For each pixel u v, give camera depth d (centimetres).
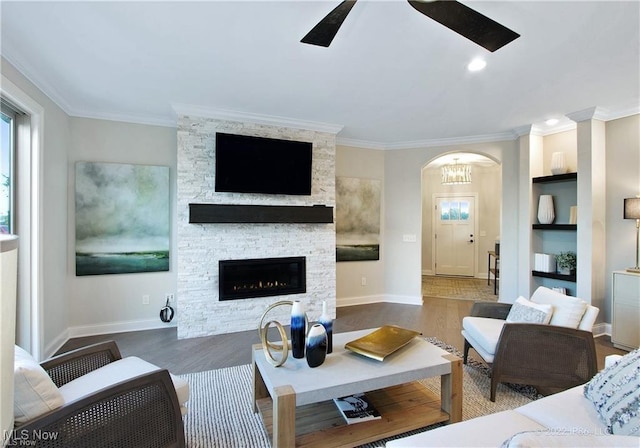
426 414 196
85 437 128
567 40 221
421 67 261
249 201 383
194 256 359
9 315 68
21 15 194
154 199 384
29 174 275
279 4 185
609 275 371
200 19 199
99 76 277
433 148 504
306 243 413
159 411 150
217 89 306
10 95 238
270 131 392
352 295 509
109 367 178
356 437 176
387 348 202
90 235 359
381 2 181
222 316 371
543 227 419
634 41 221
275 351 214
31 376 123
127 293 376
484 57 245
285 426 158
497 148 469
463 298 557
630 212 333
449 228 809
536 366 228
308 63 255
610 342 347
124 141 375
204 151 361
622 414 125
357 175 511
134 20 200
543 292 270
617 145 366
